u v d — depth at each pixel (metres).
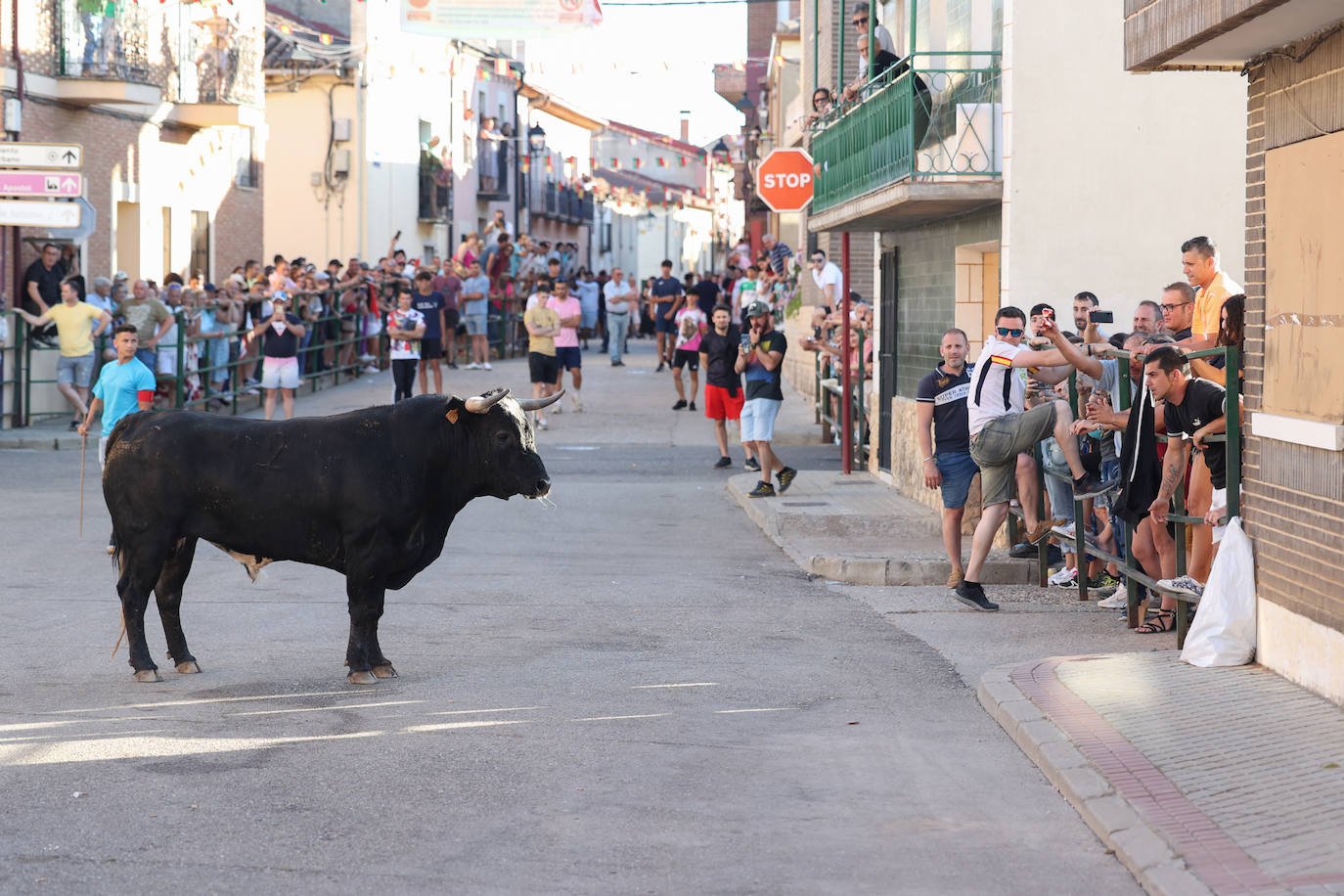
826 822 6.14
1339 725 7.11
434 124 46.44
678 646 9.73
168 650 8.80
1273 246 8.16
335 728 7.57
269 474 8.42
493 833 5.95
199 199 31.72
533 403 8.80
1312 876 5.18
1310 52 7.71
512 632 10.14
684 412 26.78
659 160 85.31
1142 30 8.67
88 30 26.47
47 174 20.14
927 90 14.62
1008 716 7.53
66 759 6.95
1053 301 13.74
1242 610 8.45
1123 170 13.64
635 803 6.36
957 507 11.55
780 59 29.66
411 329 25.02
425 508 8.60
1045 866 5.62
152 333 22.91
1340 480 7.42
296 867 5.55
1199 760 6.62
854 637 10.05
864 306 20.61
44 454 20.73
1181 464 9.09
